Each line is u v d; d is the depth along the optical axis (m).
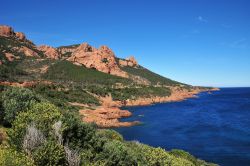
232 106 111.12
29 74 135.12
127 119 76.69
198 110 98.19
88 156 12.80
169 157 18.27
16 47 188.38
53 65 166.00
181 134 55.16
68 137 12.95
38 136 10.80
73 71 165.88
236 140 48.62
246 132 55.78
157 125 66.69
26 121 12.35
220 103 126.62
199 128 61.56
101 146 14.55
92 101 99.38
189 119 75.88
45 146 10.25
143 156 17.45
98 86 137.12
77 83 137.62
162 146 45.28
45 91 87.25
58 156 10.09
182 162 19.80
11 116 17.31
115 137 25.23
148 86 166.38
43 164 9.80
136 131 59.47
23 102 18.34
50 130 12.10
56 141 11.40
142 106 116.00
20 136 11.23
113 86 150.00
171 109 102.69
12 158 8.81
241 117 78.25
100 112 76.75
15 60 161.00
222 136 52.31
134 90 143.00
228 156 38.75
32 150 10.41
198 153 40.56
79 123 13.96
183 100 147.62
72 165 10.58
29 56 181.00
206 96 185.12
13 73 120.75
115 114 79.00
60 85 109.12
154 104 125.38
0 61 137.12
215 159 37.44
